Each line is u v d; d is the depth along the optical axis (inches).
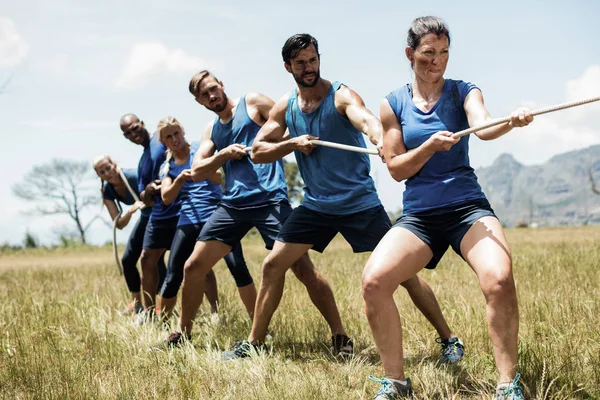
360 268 429.4
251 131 248.7
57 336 266.5
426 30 169.6
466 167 174.9
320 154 213.8
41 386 195.9
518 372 177.5
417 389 181.9
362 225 214.2
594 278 315.0
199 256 246.7
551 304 254.1
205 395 188.5
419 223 174.4
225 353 229.8
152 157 318.3
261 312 227.1
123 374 206.7
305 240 220.1
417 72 173.3
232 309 304.5
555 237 884.6
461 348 212.5
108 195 344.5
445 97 173.3
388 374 172.1
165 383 196.1
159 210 309.3
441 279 352.5
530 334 222.8
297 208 223.5
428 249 173.6
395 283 169.8
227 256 273.1
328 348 236.1
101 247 1512.1
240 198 244.4
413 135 174.7
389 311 169.8
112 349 239.9
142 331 261.3
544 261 394.3
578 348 197.8
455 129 172.4
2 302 356.8
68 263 902.4
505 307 156.1
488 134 161.2
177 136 288.0
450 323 241.4
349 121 212.4
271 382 191.8
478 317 237.6
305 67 209.6
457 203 170.9
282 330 253.8
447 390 172.6
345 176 213.3
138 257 334.3
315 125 214.1
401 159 172.2
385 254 170.7
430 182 174.4
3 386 205.0
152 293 317.4
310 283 233.1
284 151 216.7
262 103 249.1
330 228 219.9
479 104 168.2
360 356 221.1
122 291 384.5
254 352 220.7
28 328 278.4
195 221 273.1
